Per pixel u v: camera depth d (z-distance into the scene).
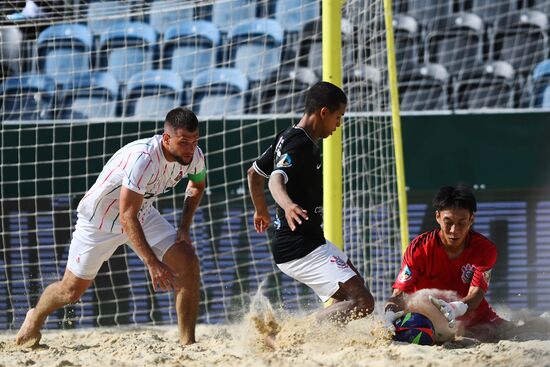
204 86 41.09
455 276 18.97
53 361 17.12
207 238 33.88
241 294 33.75
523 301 34.59
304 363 15.37
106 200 18.98
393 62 28.94
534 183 33.97
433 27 44.69
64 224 33.44
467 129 34.06
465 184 34.00
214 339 22.42
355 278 17.86
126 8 41.66
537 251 34.56
